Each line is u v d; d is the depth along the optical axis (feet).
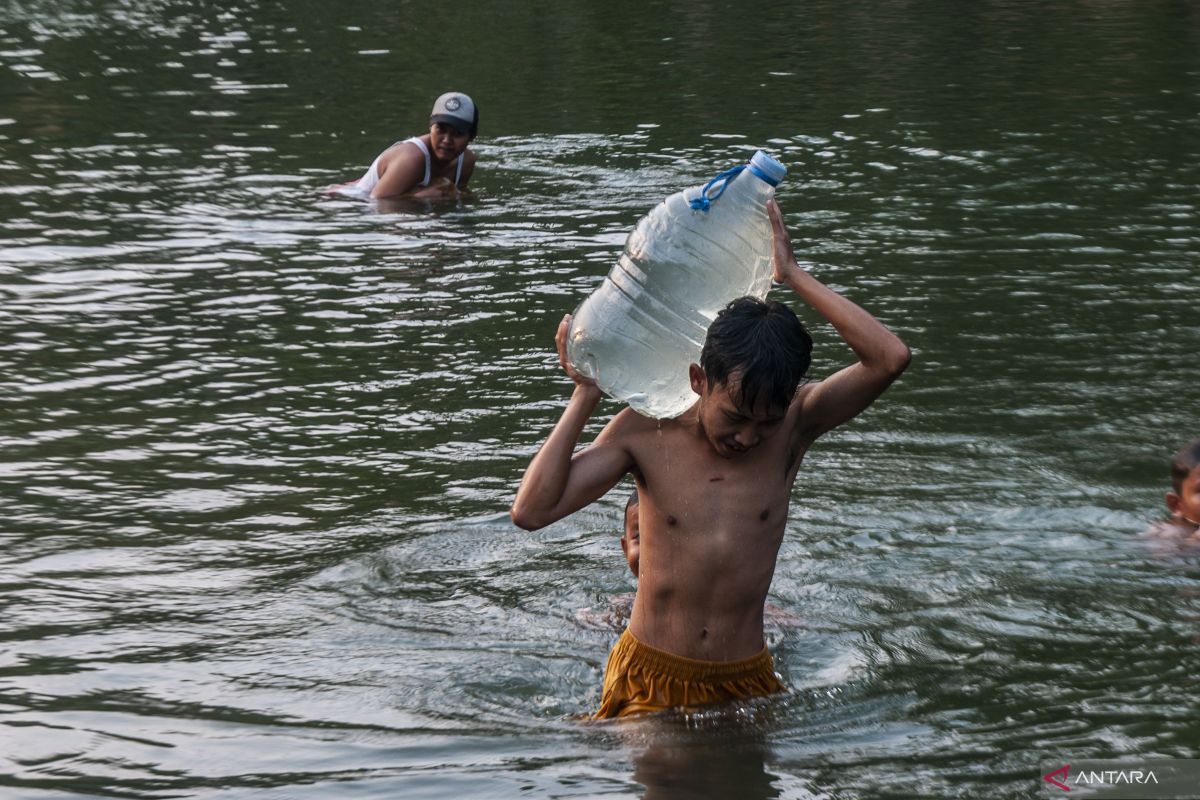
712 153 48.73
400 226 39.58
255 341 29.63
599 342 15.48
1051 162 45.85
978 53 69.10
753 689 15.90
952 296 32.09
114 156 48.73
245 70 67.41
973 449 23.45
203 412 25.52
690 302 15.69
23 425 24.82
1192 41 70.59
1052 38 73.15
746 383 14.44
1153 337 29.01
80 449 23.73
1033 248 35.94
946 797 13.35
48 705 15.60
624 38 77.05
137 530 20.62
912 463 22.91
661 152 49.21
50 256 36.24
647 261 15.61
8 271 34.86
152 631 17.54
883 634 17.39
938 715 15.26
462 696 15.99
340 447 23.91
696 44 74.33
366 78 65.62
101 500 21.66
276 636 17.47
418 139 43.55
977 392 26.08
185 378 27.32
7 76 64.75
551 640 17.53
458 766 14.23
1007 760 14.12
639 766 14.16
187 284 33.86
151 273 34.83
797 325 14.80
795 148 48.91
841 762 14.19
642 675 15.84
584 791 13.64
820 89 60.49
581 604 18.57
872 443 23.80
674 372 15.71
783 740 14.76
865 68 65.62
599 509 21.76
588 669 16.78
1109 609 17.94
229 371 27.73
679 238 15.62
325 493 22.04
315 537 20.47
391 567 19.54
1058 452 23.25
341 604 18.40
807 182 43.83
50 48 73.46
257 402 26.04
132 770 14.16
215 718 15.34
